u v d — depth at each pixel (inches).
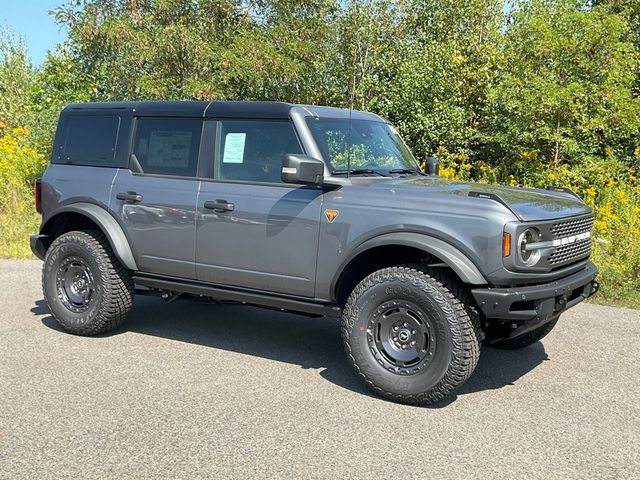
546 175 480.1
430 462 142.3
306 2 606.2
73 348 218.4
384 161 211.6
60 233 248.4
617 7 579.8
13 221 475.5
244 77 566.9
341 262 183.6
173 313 268.8
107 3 561.9
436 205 173.5
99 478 133.1
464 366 167.2
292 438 152.9
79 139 238.7
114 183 225.5
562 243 179.0
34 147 611.8
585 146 504.4
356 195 184.1
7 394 177.2
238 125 206.1
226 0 576.7
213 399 176.4
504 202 168.6
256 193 198.4
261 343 229.8
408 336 175.0
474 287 168.2
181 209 210.4
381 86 653.3
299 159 176.9
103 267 223.9
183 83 569.3
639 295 307.1
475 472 138.3
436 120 587.2
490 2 685.9
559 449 150.3
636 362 215.5
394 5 686.5
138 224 219.6
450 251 167.8
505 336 184.1
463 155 567.2
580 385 193.3
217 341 230.8
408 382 172.2
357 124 214.7
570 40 462.6
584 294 197.3
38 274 336.8
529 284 171.9
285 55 586.9
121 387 183.9
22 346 219.3
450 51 623.5
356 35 658.8
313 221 187.9
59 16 557.9
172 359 209.6
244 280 202.7
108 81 608.7
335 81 672.4
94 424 158.9
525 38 487.5
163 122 220.4
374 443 151.2
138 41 545.0
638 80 539.2
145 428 157.1
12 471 135.5
